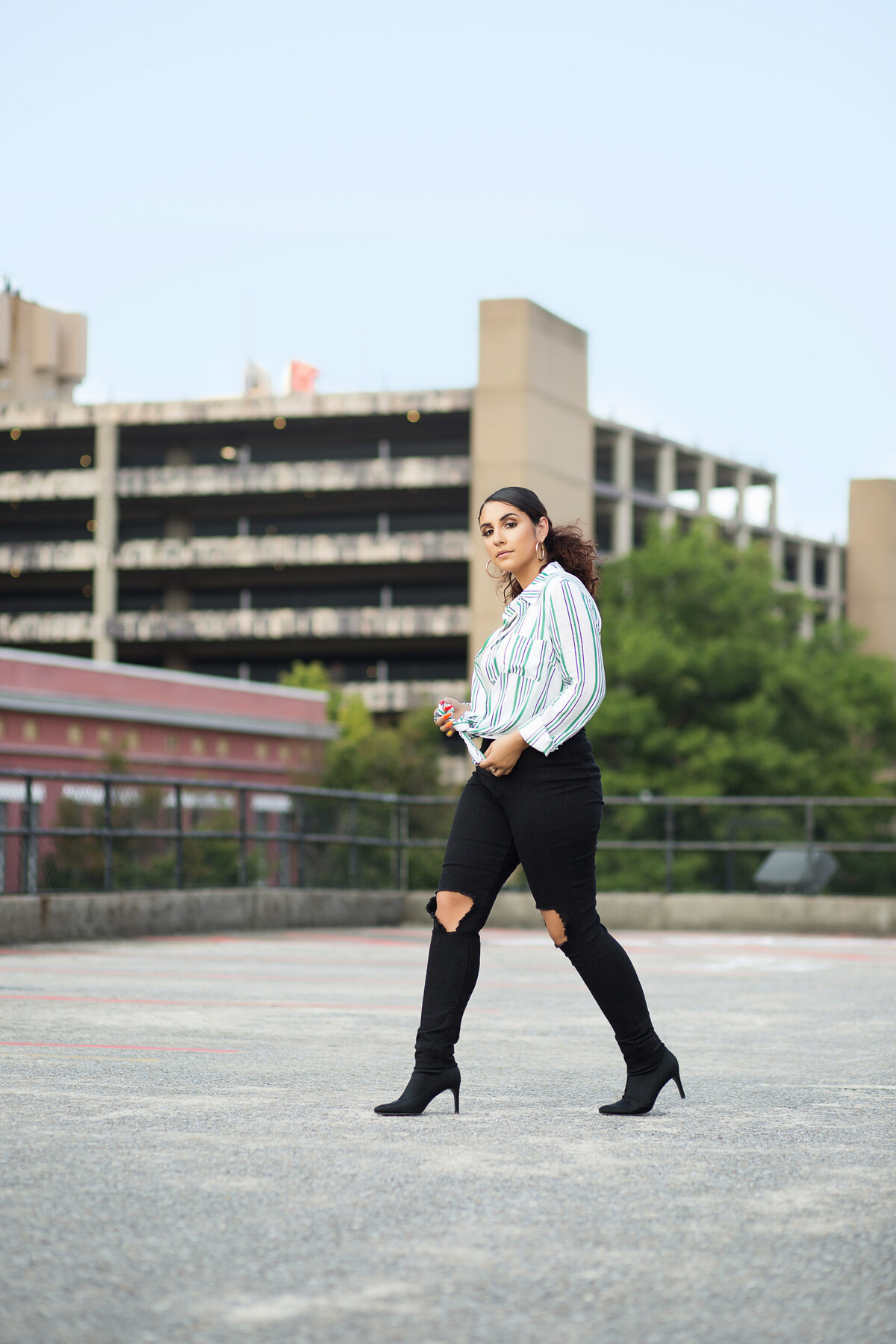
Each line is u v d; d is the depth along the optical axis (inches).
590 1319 95.0
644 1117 164.2
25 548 2849.4
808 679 2289.6
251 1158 137.8
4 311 3176.7
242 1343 89.9
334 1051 212.7
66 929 447.5
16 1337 90.3
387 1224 115.8
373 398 2768.2
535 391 2741.1
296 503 2888.8
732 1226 117.0
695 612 2353.6
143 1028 234.5
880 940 594.6
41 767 1728.6
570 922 164.7
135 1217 116.5
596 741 2194.9
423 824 710.5
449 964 164.9
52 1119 155.8
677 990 338.3
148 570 2871.6
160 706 1884.8
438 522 2861.7
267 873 581.0
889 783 2479.1
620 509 3006.9
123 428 2861.7
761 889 682.8
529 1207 121.5
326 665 2910.9
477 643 2733.8
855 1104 176.7
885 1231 116.0
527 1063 208.7
